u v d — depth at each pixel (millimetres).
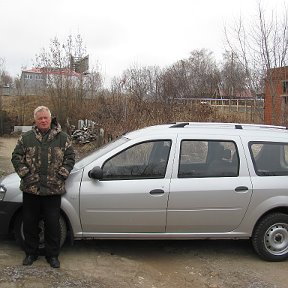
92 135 22188
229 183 5520
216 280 5070
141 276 5023
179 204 5402
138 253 5820
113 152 5477
